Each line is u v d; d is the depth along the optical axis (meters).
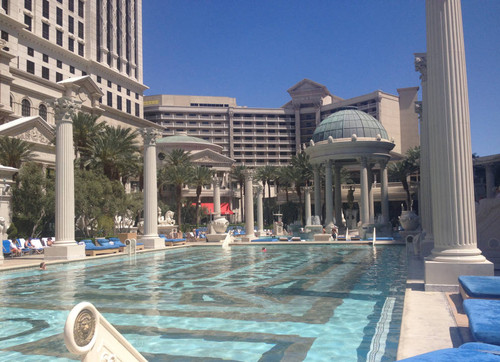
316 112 132.88
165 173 63.81
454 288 8.73
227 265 16.92
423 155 19.23
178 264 17.70
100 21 73.25
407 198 65.44
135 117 76.62
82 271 15.55
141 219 44.78
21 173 32.97
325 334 6.07
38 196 32.44
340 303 8.41
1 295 10.20
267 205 82.00
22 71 53.88
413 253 19.84
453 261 8.80
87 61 68.81
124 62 79.62
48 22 61.84
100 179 35.66
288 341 5.74
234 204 103.81
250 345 5.59
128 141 42.75
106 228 35.09
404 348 4.73
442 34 9.31
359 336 5.93
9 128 40.62
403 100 112.12
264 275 13.41
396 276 12.50
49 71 61.47
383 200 42.16
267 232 45.59
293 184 77.44
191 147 98.50
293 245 29.61
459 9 9.42
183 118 132.38
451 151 9.10
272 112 136.25
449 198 9.06
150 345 5.64
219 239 33.31
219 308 8.12
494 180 53.47
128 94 79.88
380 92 111.81
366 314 7.36
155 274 14.21
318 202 44.84
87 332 2.70
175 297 9.48
